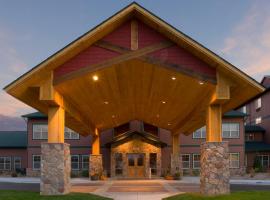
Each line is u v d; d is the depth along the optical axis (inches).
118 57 549.3
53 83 553.3
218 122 595.2
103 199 592.4
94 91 673.0
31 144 1477.6
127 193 705.6
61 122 607.2
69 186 611.5
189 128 1026.1
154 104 861.8
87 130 1016.2
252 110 1829.5
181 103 764.0
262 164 1553.9
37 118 1487.5
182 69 552.7
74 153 1485.0
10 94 561.0
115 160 1309.1
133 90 738.8
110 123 1138.0
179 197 598.5
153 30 554.9
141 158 1295.5
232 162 1454.2
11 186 910.4
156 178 1227.9
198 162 1469.0
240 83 553.6
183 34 528.1
